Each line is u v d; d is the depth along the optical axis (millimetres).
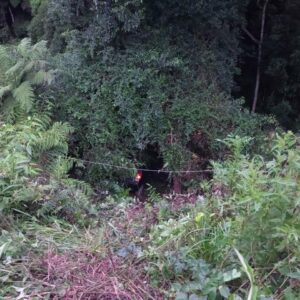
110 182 7266
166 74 7777
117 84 7473
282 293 2412
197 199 3715
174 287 2551
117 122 7508
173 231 3023
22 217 3650
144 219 3674
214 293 2404
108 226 3535
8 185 3742
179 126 7488
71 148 7363
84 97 7477
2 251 2842
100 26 7566
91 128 7355
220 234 2764
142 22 7820
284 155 2738
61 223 3660
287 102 11656
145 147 7445
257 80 11883
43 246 3086
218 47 8852
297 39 11602
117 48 7801
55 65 7387
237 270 2512
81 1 7719
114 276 2717
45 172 4789
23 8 11977
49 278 2695
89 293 2553
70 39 7941
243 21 10547
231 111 7715
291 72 11867
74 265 2807
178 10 7848
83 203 4137
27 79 6879
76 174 7285
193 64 8117
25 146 5020
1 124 6129
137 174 7473
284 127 11445
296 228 2441
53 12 8227
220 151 7367
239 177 2965
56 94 7320
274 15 11977
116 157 7363
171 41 8039
